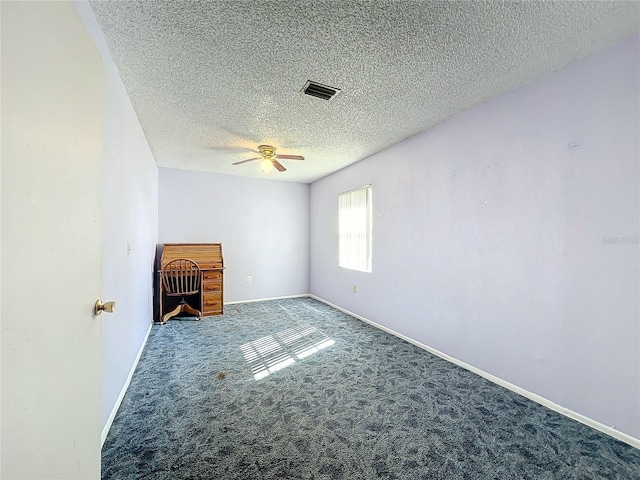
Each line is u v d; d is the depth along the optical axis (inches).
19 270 24.1
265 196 205.8
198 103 90.5
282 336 129.0
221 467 53.6
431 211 110.3
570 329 70.0
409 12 53.6
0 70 21.8
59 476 30.1
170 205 175.9
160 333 132.4
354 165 162.7
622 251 61.7
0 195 21.8
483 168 90.5
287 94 84.8
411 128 110.6
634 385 59.9
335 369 96.0
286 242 213.3
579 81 68.1
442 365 99.2
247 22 56.3
